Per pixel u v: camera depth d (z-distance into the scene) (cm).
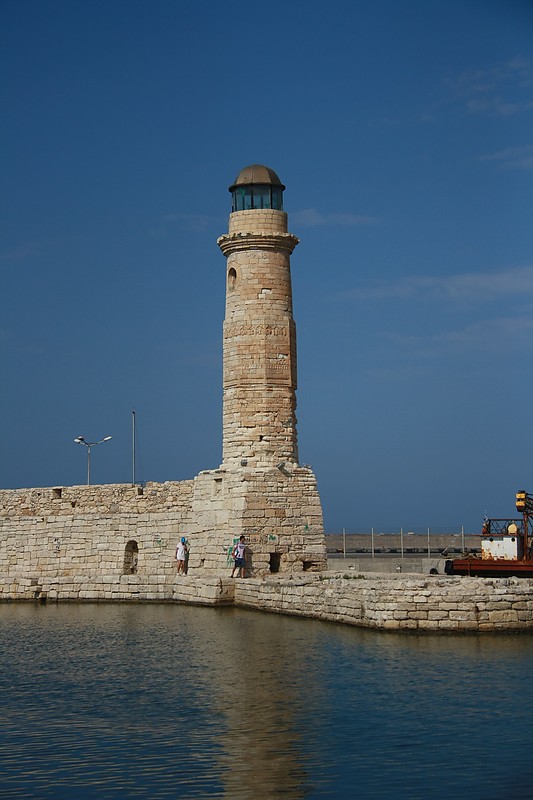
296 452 5122
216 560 5047
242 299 5088
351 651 3431
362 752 2369
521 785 2158
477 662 3188
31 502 5956
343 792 2142
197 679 3136
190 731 2556
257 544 4922
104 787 2191
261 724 2595
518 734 2462
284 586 4456
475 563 5325
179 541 5338
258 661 3356
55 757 2380
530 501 5556
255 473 4956
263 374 5041
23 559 5894
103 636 4059
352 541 7100
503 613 3644
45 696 2964
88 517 5716
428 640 3572
